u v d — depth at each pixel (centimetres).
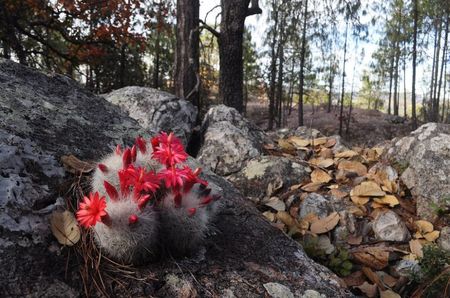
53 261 37
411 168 82
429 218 75
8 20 276
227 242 48
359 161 93
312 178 84
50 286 35
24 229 38
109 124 59
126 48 377
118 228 35
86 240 39
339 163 90
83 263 38
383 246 69
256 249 48
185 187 39
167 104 100
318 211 74
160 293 37
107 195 38
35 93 56
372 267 65
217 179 63
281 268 46
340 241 70
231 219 53
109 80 384
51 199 42
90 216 34
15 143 45
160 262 40
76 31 316
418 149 83
